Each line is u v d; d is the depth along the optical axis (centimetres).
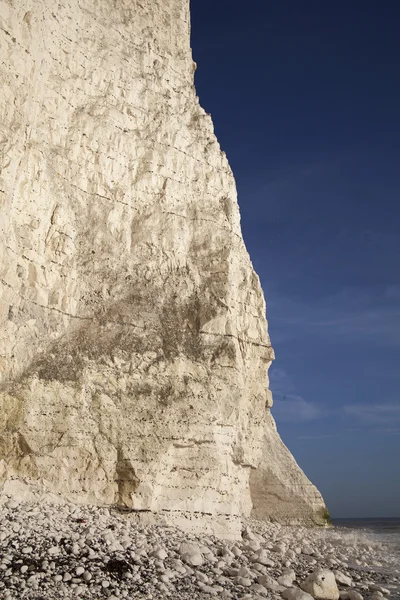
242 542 1761
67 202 2020
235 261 2309
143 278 2111
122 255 2119
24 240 1783
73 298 1945
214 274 2234
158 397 1847
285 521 2720
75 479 1678
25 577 1031
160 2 2708
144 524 1641
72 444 1688
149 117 2398
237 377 2031
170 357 1933
